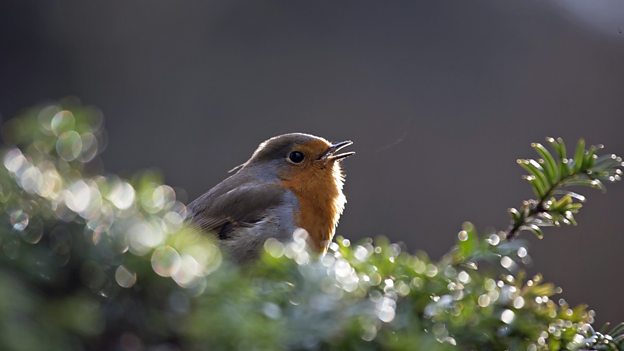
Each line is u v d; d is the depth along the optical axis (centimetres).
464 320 410
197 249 339
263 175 910
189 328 320
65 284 321
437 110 1658
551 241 1506
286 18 1688
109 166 1568
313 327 329
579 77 1711
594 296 1477
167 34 1656
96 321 312
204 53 1648
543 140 1656
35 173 339
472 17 1733
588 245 1500
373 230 1543
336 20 1705
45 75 1588
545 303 458
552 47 1730
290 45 1677
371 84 1669
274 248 374
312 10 1695
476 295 416
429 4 1731
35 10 1605
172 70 1639
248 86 1653
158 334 324
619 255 1495
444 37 1712
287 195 889
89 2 1636
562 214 538
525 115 1675
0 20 1589
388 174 1594
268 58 1670
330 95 1656
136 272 324
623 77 1714
